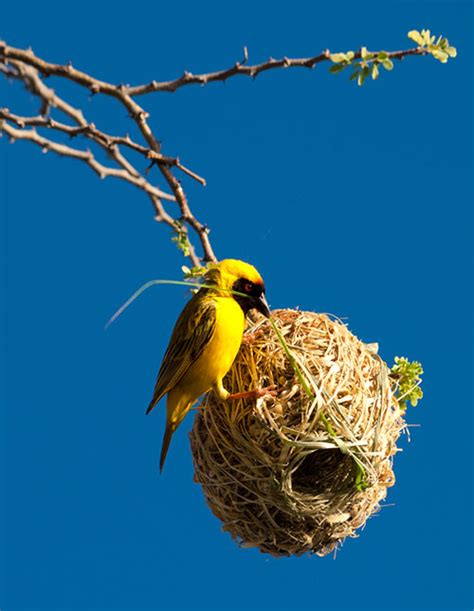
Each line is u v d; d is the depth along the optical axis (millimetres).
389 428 11234
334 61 10766
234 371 11117
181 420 11516
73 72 10734
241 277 11516
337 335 11172
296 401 10602
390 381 11664
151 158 11234
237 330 11156
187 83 11078
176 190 11633
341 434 10625
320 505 10812
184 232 11797
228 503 11070
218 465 10953
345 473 10906
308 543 11102
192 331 11141
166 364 11383
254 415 10578
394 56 10758
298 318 11344
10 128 11062
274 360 10867
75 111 11680
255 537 11109
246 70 11031
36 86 11383
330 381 10727
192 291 11820
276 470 10523
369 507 11406
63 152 11469
